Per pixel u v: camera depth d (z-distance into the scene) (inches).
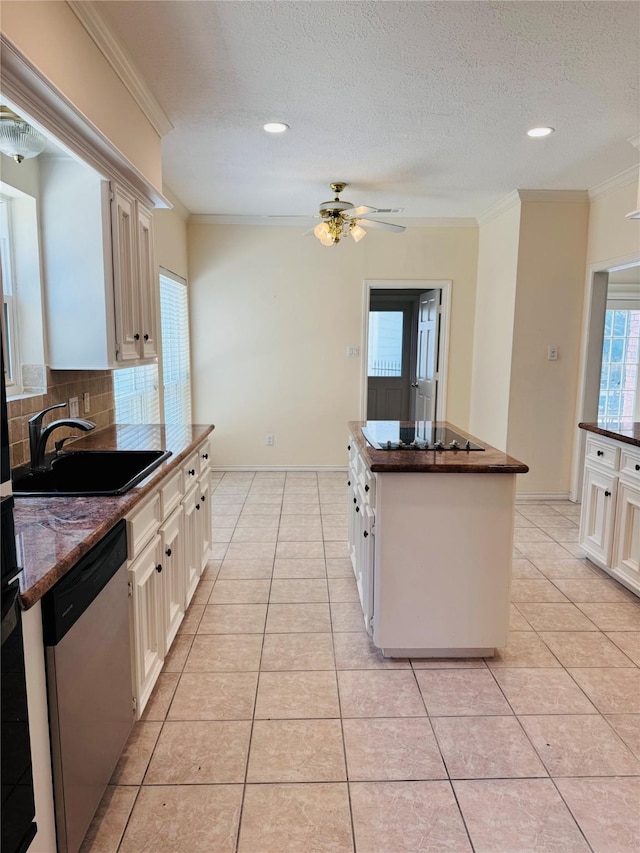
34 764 48.5
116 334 99.0
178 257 200.5
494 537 93.8
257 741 77.0
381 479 91.7
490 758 74.1
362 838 62.0
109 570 63.6
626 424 139.3
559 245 182.2
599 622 110.7
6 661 41.6
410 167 153.8
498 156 144.5
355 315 223.5
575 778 70.8
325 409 229.1
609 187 167.3
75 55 76.2
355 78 101.5
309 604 117.6
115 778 70.2
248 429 229.9
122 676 68.1
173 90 106.0
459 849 60.8
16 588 43.4
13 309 95.8
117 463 99.8
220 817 64.6
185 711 83.3
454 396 228.1
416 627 95.7
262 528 164.9
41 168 93.5
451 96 109.0
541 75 100.4
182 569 102.0
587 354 184.5
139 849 60.5
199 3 78.7
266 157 145.1
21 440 91.2
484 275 213.3
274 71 98.9
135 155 103.5
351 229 156.1
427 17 82.4
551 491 195.2
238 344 223.9
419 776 70.9
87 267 95.3
